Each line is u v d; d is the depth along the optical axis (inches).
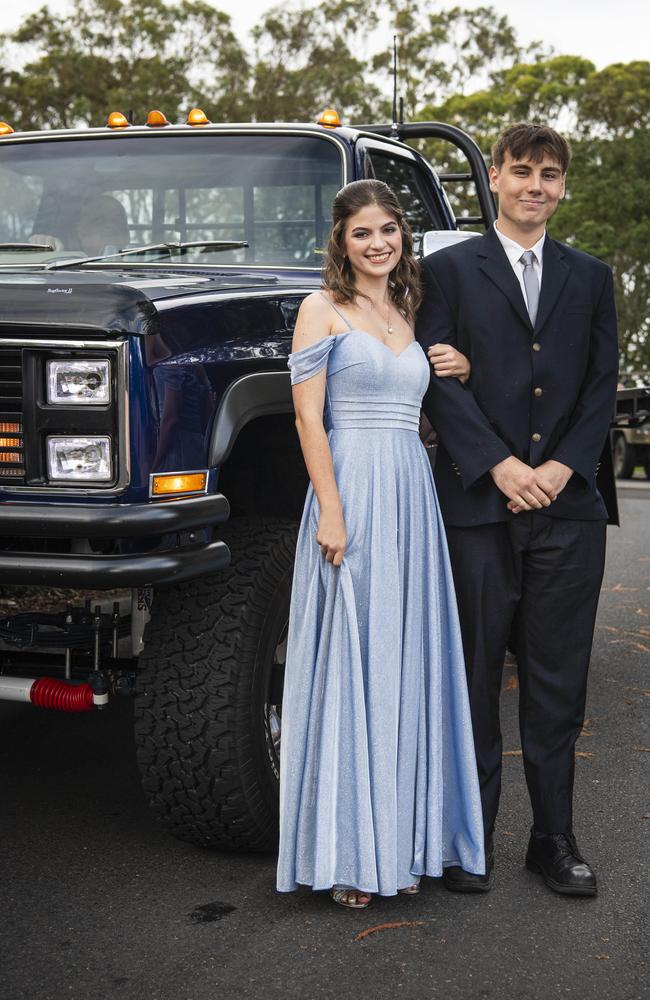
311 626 111.7
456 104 1275.8
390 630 110.7
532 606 118.1
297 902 113.4
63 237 160.9
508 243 116.3
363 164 159.5
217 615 119.3
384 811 109.5
